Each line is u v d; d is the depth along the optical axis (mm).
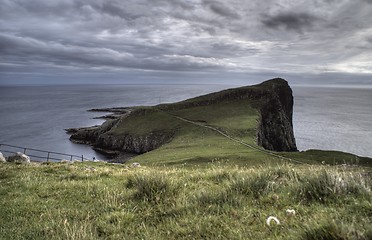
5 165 22078
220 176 12047
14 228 7344
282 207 7039
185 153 93438
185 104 184250
